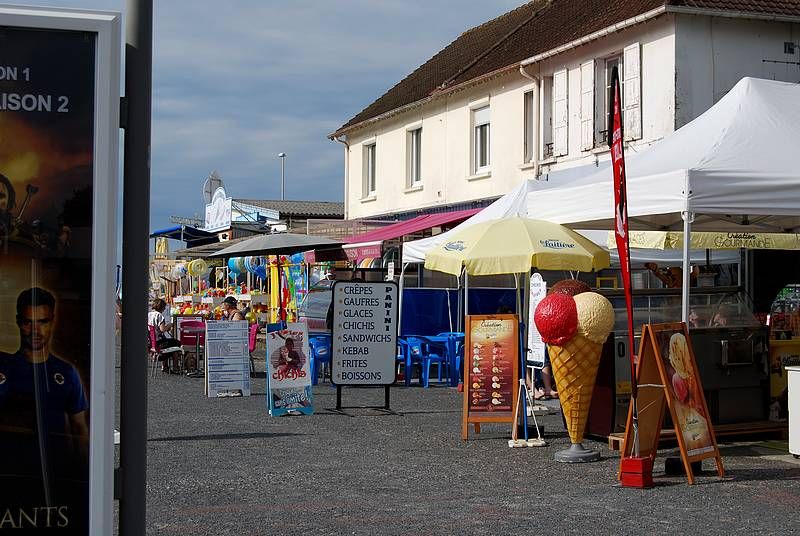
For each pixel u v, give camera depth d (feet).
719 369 35.55
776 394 36.73
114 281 11.51
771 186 31.35
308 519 23.62
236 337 53.01
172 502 25.55
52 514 11.30
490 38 102.42
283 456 32.83
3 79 11.24
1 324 11.25
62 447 11.34
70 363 11.37
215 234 133.28
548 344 31.94
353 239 84.33
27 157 11.30
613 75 26.81
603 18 74.69
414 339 59.36
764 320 43.93
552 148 79.87
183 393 54.24
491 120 87.30
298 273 91.71
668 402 27.76
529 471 30.12
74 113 11.39
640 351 28.17
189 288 126.52
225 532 22.30
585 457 31.73
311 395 44.57
